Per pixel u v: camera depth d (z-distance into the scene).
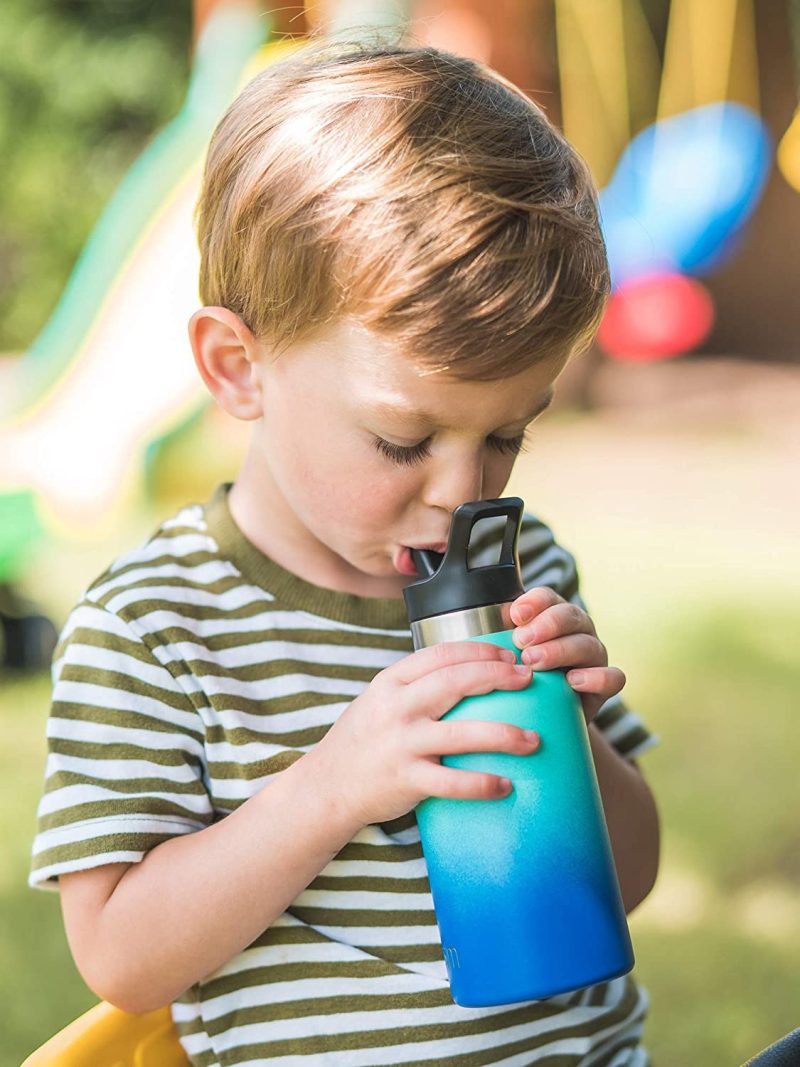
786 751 3.29
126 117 9.36
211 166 1.22
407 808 1.06
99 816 1.14
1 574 4.02
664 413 8.02
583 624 1.08
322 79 1.17
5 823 3.06
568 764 1.04
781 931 2.52
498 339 1.04
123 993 1.14
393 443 1.09
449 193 1.07
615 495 6.20
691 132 7.20
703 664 3.95
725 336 9.53
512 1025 1.19
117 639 1.19
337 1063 1.15
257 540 1.27
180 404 4.60
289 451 1.16
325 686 1.23
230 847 1.11
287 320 1.11
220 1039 1.17
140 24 9.33
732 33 7.14
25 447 4.27
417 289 1.04
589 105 7.54
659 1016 2.27
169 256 4.78
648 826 1.34
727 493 6.14
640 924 2.57
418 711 1.04
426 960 1.18
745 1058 2.15
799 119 5.89
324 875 1.18
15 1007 2.32
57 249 9.28
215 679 1.20
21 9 9.20
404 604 1.27
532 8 6.98
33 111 9.23
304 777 1.10
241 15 5.08
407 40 1.33
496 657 1.04
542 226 1.08
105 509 4.38
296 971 1.17
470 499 1.11
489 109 1.15
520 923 1.01
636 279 7.41
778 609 4.43
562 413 8.19
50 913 2.65
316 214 1.09
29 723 3.70
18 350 9.36
